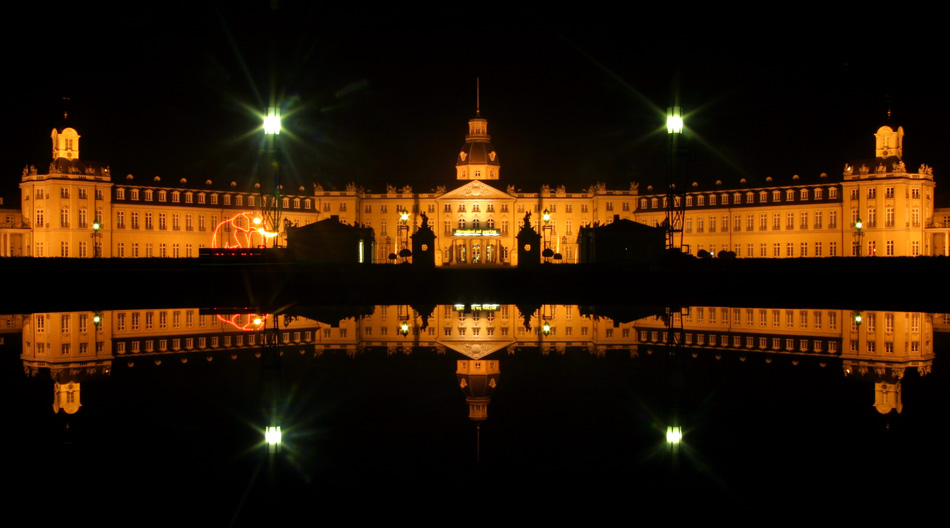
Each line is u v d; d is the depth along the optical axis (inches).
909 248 5044.3
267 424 829.8
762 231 5674.2
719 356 1256.8
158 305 2170.3
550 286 2763.3
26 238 5191.9
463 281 2888.8
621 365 1176.2
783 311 1989.4
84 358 1223.5
